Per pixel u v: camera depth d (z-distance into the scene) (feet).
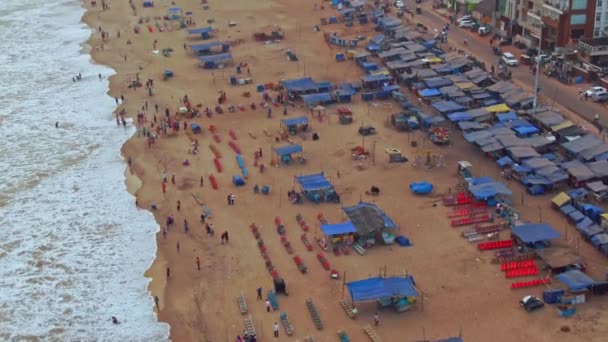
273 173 324.80
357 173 322.55
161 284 251.39
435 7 575.79
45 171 340.80
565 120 342.23
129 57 500.74
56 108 415.64
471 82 396.57
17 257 273.75
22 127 390.42
